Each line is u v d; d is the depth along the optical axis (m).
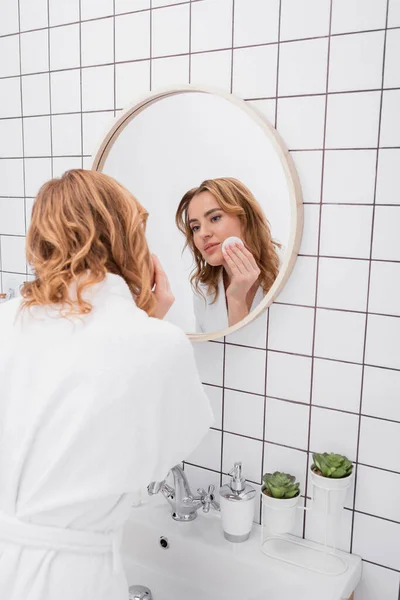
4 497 0.95
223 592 1.28
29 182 1.63
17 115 1.62
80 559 0.91
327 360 1.24
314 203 1.20
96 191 0.96
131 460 0.89
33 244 0.97
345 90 1.14
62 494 0.90
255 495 1.38
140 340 0.91
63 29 1.48
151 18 1.34
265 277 1.25
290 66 1.19
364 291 1.18
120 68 1.41
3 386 0.94
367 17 1.10
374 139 1.12
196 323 1.37
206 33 1.28
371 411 1.21
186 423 0.97
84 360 0.89
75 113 1.50
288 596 1.20
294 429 1.31
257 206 1.24
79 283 0.92
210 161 1.29
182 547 1.33
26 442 0.91
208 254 1.32
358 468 1.24
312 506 1.24
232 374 1.37
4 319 0.99
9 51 1.60
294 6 1.16
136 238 1.00
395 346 1.16
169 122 1.33
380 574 1.25
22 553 0.90
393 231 1.13
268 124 1.20
